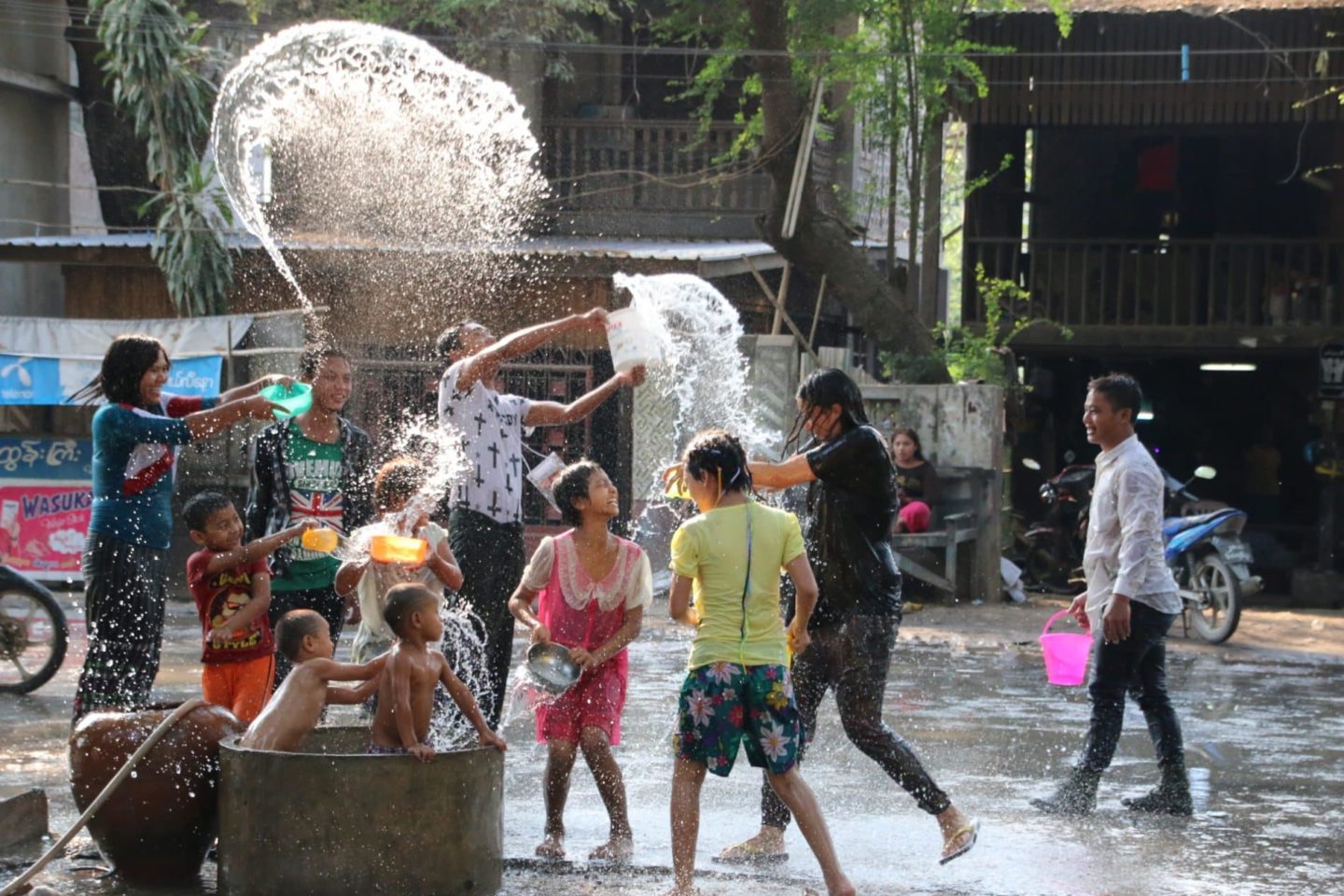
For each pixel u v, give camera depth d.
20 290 25.23
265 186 14.16
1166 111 25.20
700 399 20.72
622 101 29.12
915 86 24.00
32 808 8.06
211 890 7.29
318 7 25.30
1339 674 15.58
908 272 24.83
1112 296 27.41
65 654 13.10
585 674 8.16
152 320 20.09
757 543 7.36
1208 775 10.44
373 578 8.88
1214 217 28.84
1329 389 25.61
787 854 8.06
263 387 9.41
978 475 20.83
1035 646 17.00
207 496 8.46
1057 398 30.55
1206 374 30.81
